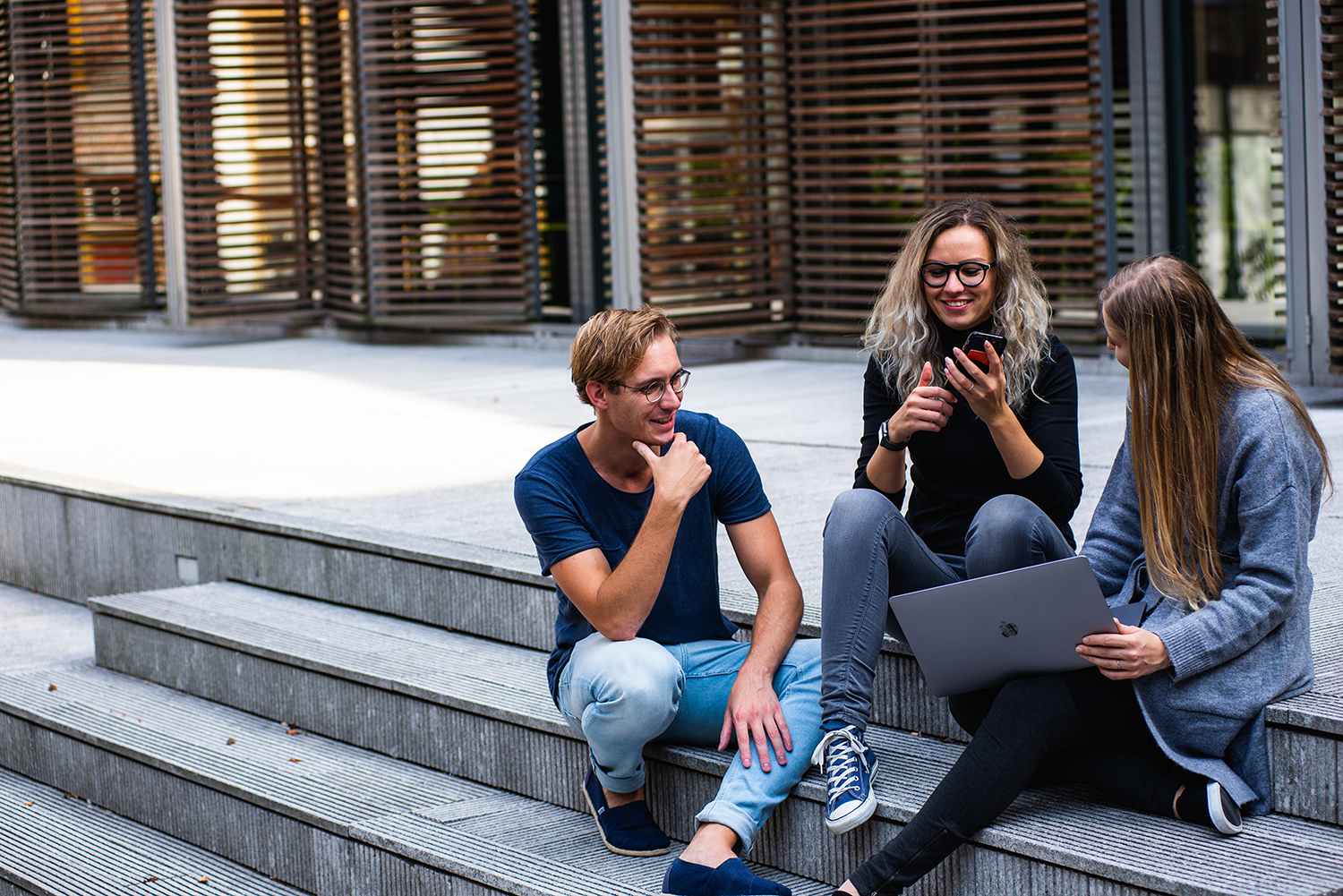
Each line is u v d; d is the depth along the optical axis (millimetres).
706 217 8023
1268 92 6562
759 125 7969
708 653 2648
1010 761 2256
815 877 2537
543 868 2600
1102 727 2320
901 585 2566
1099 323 7039
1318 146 6031
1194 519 2291
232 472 5070
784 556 2688
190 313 10422
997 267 2627
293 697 3545
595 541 2600
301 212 10266
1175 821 2297
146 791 3422
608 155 8086
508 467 5023
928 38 7484
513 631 3508
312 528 4016
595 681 2520
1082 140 7086
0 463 5359
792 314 8266
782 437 5477
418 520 4113
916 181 7652
